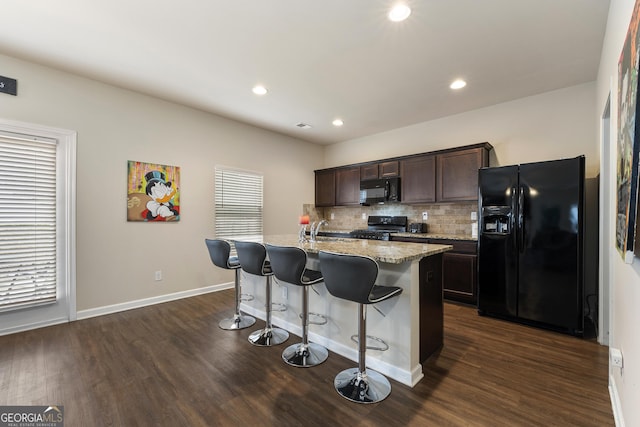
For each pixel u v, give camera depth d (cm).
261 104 375
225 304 356
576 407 167
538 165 279
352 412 165
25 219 272
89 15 207
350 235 477
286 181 520
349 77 299
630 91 115
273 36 231
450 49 248
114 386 188
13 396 177
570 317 263
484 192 311
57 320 289
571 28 218
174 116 373
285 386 189
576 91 318
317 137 535
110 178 321
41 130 278
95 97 310
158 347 241
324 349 237
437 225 434
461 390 184
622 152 136
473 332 271
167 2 194
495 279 303
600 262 246
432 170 406
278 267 215
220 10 201
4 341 250
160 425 155
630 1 137
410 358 191
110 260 322
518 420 157
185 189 384
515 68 280
